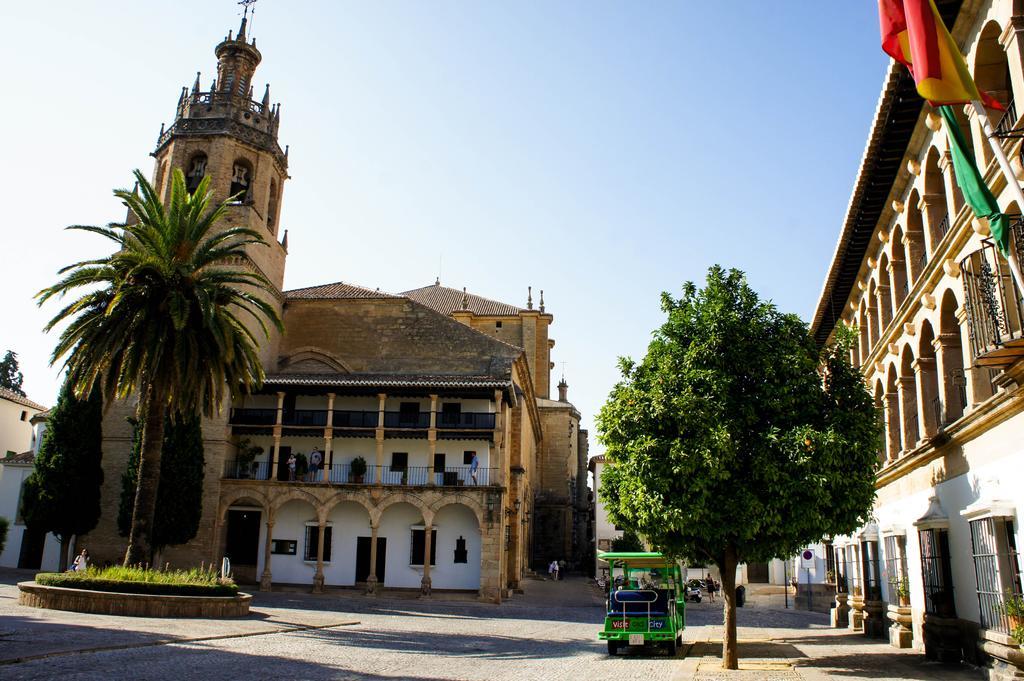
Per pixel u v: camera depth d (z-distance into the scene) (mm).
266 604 34719
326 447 44938
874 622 26359
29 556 49469
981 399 17422
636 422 18766
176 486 40219
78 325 27812
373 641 22609
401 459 46969
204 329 28859
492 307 75312
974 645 17328
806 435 17641
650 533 18828
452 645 22812
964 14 16703
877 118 20719
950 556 19234
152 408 28438
